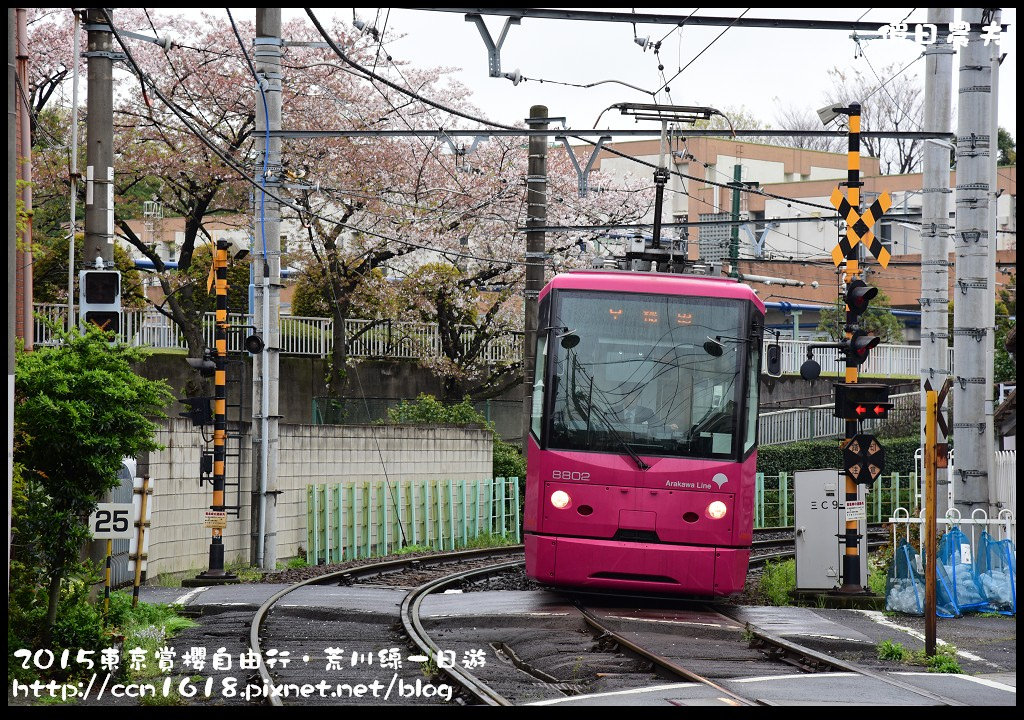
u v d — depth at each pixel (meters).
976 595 16.66
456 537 31.19
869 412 17.56
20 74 18.11
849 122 17.81
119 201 37.06
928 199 21.88
